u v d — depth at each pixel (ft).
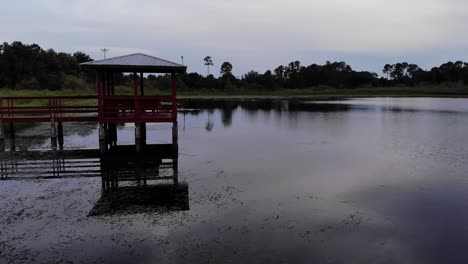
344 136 70.28
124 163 46.85
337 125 87.81
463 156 50.78
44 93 167.73
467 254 22.40
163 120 53.42
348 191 34.83
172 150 54.95
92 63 50.37
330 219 27.71
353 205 30.91
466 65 417.28
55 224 26.43
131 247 22.80
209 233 24.85
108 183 37.50
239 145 60.39
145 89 290.76
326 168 44.09
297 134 73.20
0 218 27.66
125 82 297.74
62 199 32.22
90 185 36.78
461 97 247.50
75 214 28.43
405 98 238.89
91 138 67.05
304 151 55.06
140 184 37.09
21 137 67.72
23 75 236.22
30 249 22.63
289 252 22.33
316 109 140.05
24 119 56.03
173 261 21.09
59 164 46.37
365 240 24.17
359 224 26.84
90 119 56.70
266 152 54.19
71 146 58.70
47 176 40.37
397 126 85.15
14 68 236.43
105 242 23.49
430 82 400.88
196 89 328.08
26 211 29.17
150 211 29.04
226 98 238.68
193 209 29.53
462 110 131.64
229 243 23.40
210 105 167.73
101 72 52.21
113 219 27.32
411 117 106.63
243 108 148.05
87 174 41.27
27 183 37.47
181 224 26.37
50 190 34.99
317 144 61.31
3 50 251.60
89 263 20.94
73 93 189.37
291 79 408.05
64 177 39.93
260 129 81.41
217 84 342.85
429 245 23.57
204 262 20.99
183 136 70.74
